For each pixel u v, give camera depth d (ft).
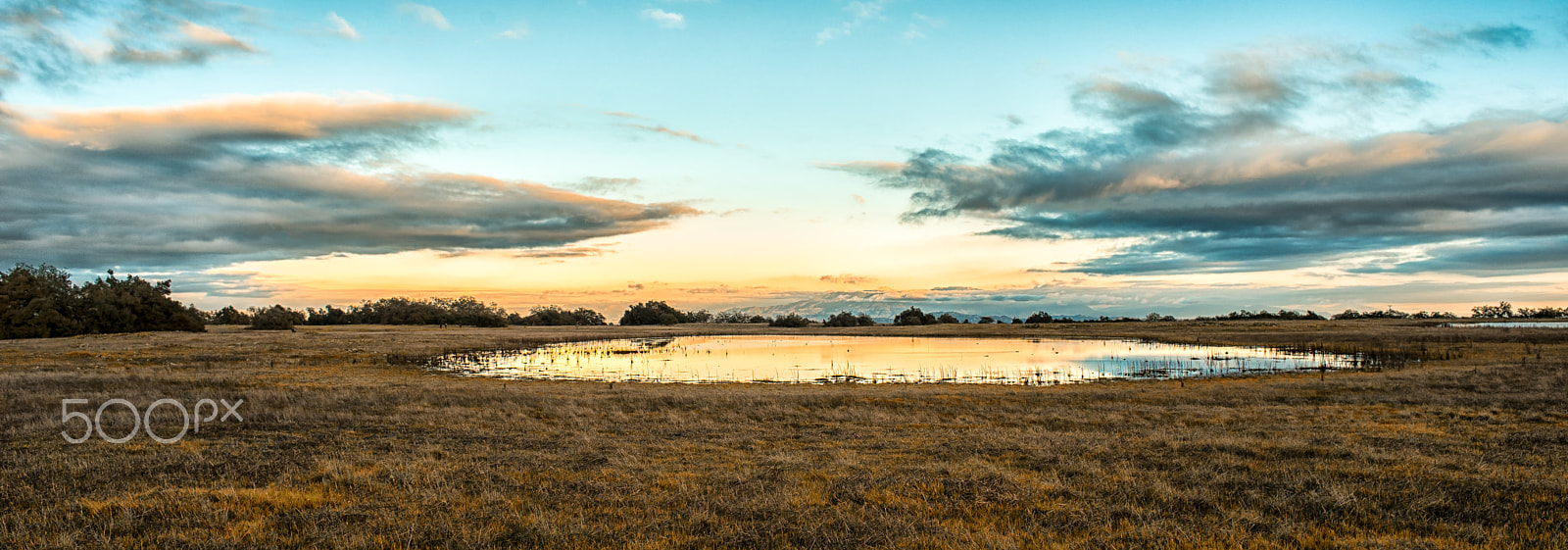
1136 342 293.23
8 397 90.02
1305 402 90.53
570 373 172.96
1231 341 270.46
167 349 229.86
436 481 44.70
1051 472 47.65
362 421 74.08
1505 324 424.87
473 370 181.16
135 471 47.67
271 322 462.60
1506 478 43.16
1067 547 32.86
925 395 104.63
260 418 75.56
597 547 33.27
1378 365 160.97
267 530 35.17
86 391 98.53
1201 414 79.82
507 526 36.17
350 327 531.09
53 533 34.30
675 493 42.14
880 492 42.24
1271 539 33.78
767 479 45.93
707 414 82.07
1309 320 516.32
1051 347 266.77
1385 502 38.99
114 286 380.99
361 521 36.78
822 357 227.20
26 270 359.66
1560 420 70.18
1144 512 37.83
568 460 52.49
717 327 588.91
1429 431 63.93
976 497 40.91
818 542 33.68
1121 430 68.28
